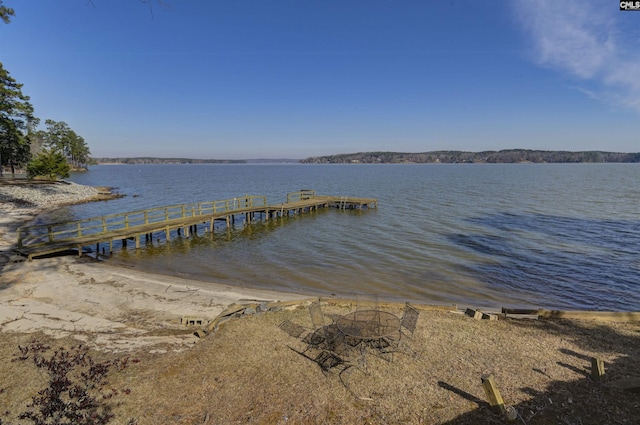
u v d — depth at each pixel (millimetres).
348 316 7613
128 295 10984
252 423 4828
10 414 4777
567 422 4785
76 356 6207
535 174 93250
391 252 17750
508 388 5637
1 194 32375
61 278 12273
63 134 91688
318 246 19125
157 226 19391
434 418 4953
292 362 6426
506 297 12195
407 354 6762
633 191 45938
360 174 107938
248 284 13141
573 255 16875
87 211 31438
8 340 7203
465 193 45719
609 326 8281
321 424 4844
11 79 33219
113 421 4750
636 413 4938
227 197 43938
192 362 6359
